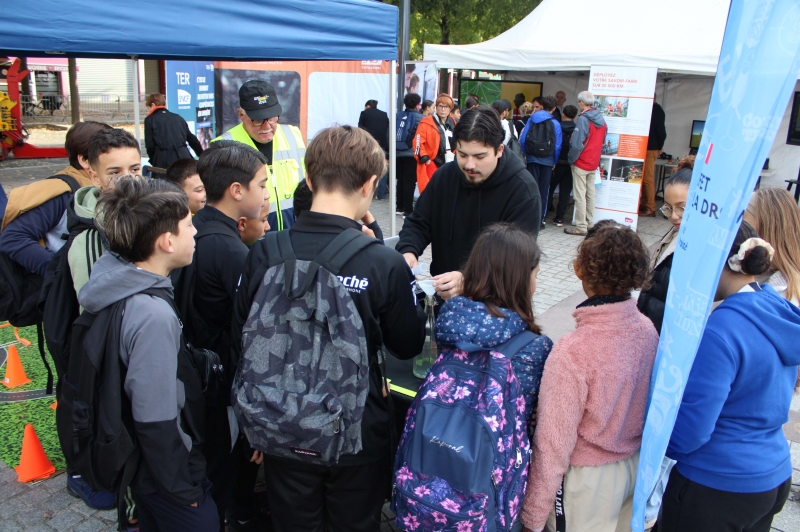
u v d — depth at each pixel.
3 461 2.89
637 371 1.57
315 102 8.70
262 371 1.53
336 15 3.25
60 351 1.98
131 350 1.56
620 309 1.57
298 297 1.53
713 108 1.26
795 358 1.53
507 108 8.16
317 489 1.72
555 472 1.58
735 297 1.57
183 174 2.70
